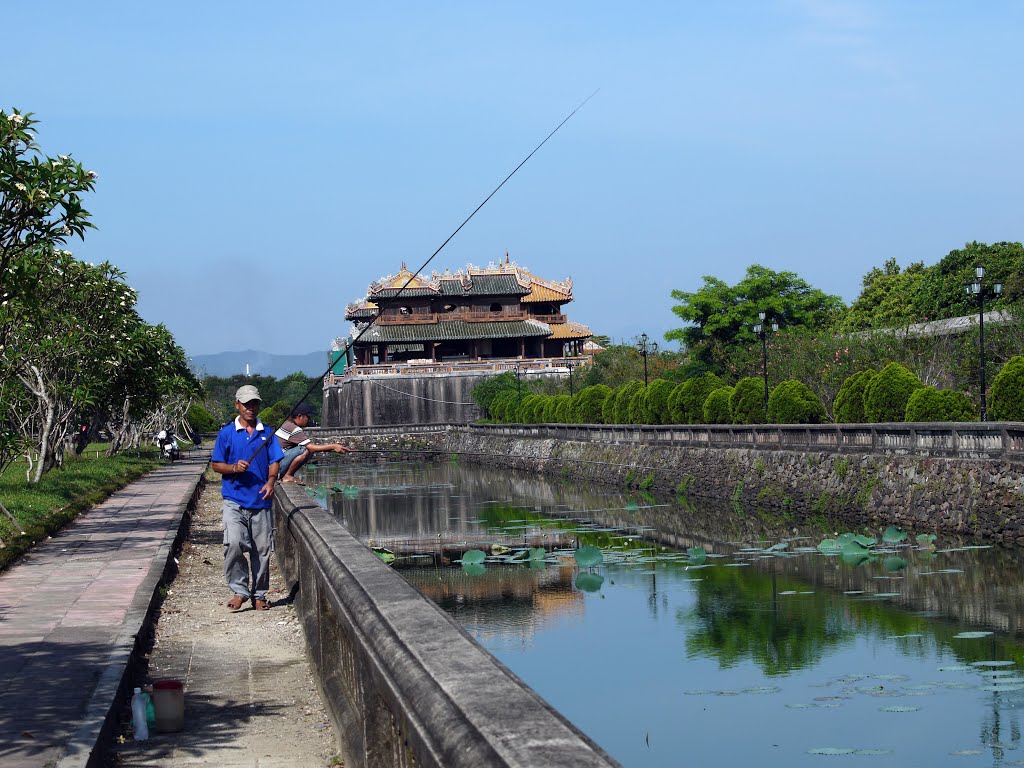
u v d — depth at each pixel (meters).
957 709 12.79
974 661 14.97
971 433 27.34
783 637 17.14
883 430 31.52
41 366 29.53
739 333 81.75
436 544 30.80
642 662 16.03
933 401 30.94
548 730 2.85
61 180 14.95
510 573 24.95
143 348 38.88
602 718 13.38
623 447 52.41
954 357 43.44
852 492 32.28
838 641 16.66
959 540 26.11
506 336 115.19
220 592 13.80
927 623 17.47
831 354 49.12
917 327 50.84
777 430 38.03
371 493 51.50
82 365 30.95
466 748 2.89
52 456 35.69
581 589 22.45
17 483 29.28
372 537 33.00
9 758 6.04
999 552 23.81
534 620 19.55
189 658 9.87
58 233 15.55
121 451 64.19
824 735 12.14
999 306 50.53
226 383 153.00
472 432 87.19
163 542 17.61
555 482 55.97
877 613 18.42
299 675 9.09
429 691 3.51
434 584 23.86
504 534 32.69
